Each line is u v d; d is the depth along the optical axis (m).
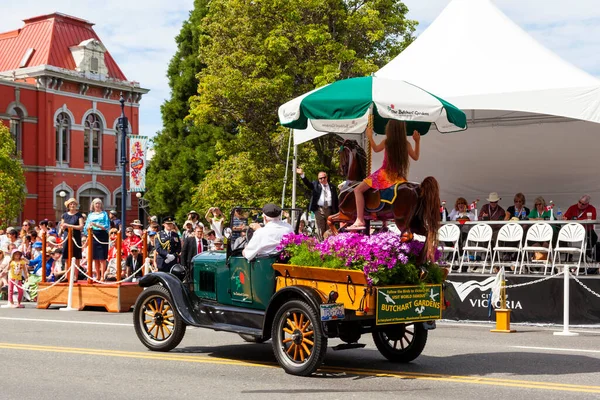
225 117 30.33
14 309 16.89
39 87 50.16
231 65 29.47
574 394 7.27
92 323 13.53
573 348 10.48
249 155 30.59
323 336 8.02
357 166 11.52
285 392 7.37
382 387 7.62
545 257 15.29
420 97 8.84
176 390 7.47
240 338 11.32
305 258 8.41
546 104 14.61
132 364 9.00
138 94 56.19
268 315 8.55
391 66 17.02
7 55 53.12
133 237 18.97
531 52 15.83
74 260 16.72
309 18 29.80
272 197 30.73
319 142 29.59
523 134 19.33
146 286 10.32
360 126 11.29
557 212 17.25
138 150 41.12
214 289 9.63
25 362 9.16
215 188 32.34
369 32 29.84
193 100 30.83
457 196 20.30
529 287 13.66
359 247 8.01
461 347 10.57
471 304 14.13
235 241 9.48
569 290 13.38
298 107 9.09
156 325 10.12
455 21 17.16
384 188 8.48
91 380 8.00
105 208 54.28
